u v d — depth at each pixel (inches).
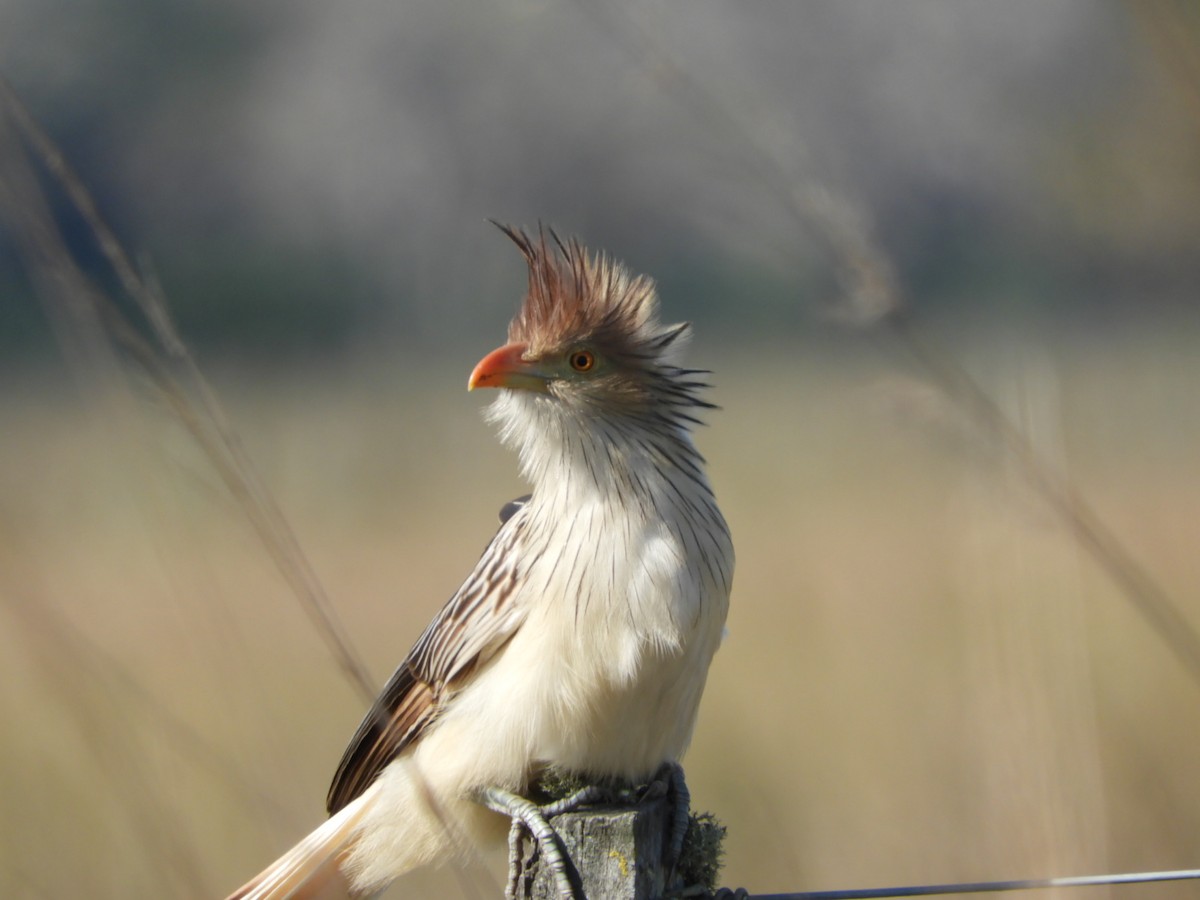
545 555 256.8
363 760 286.8
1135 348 1154.7
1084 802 301.4
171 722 311.9
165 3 1075.9
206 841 378.0
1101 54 599.8
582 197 949.2
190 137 1107.3
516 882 247.1
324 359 1219.9
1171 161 524.4
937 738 472.1
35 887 383.2
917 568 667.4
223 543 569.3
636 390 258.1
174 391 239.0
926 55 790.5
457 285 1130.7
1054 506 271.0
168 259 1151.0
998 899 332.2
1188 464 807.7
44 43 946.7
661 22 283.1
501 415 277.3
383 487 876.6
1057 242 1096.2
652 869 240.2
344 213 1142.3
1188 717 448.5
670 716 256.5
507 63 974.4
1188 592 547.2
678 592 248.4
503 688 257.3
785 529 766.5
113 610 601.3
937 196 1048.8
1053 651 309.0
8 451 920.9
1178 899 371.2
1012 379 297.3
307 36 1083.9
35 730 478.0
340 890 286.5
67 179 255.6
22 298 1109.1
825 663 550.6
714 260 1304.1
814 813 430.6
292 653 556.1
